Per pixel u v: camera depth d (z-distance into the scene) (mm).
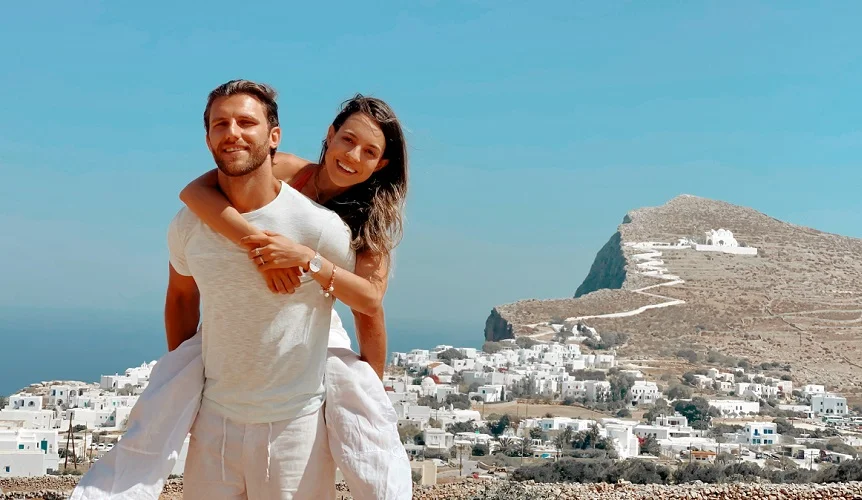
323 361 3973
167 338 4301
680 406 127188
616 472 31625
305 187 4277
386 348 4258
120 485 3660
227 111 3660
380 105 4133
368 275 4051
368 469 3914
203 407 3900
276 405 3855
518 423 97188
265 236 3678
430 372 153875
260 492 3871
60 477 24469
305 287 3814
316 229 3818
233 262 3725
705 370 166250
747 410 133000
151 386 3869
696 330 199375
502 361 164875
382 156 4211
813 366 180750
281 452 3859
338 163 4094
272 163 4285
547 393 138250
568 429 83500
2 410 65625
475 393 131750
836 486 20875
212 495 3881
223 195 3797
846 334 198750
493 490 20609
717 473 31625
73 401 84875
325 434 3988
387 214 4137
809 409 140625
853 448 93750
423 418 96938
